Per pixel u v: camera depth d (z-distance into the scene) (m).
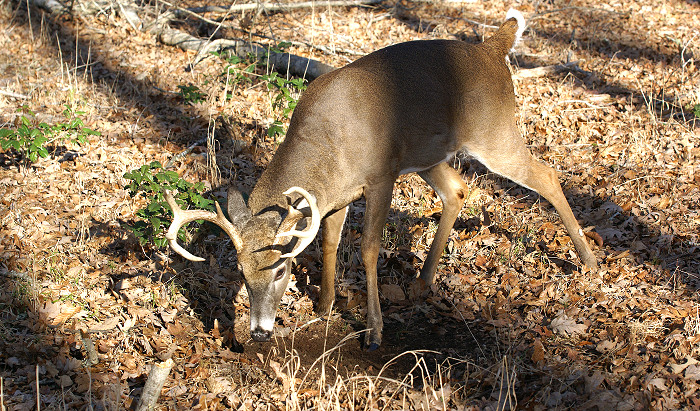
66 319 4.82
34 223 5.96
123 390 4.21
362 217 6.56
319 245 6.18
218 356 4.70
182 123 8.20
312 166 4.76
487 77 5.43
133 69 9.70
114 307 5.04
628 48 10.45
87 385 4.18
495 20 11.84
